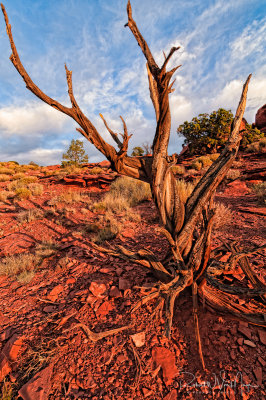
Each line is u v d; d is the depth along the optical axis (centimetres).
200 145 2952
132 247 474
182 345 224
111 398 182
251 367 192
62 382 201
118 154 188
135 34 187
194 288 222
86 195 1077
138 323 256
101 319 270
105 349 229
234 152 219
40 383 196
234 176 1218
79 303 306
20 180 1392
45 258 471
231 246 296
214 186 222
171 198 224
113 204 846
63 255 479
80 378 202
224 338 221
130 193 1005
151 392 183
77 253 477
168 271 280
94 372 206
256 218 550
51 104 159
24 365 223
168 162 204
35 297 337
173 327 245
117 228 593
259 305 235
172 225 236
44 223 713
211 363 201
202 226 238
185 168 1812
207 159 1900
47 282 377
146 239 512
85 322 268
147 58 182
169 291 196
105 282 340
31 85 151
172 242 220
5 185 1416
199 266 219
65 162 2678
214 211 198
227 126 2684
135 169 215
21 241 576
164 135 196
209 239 207
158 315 211
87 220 723
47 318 282
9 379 211
